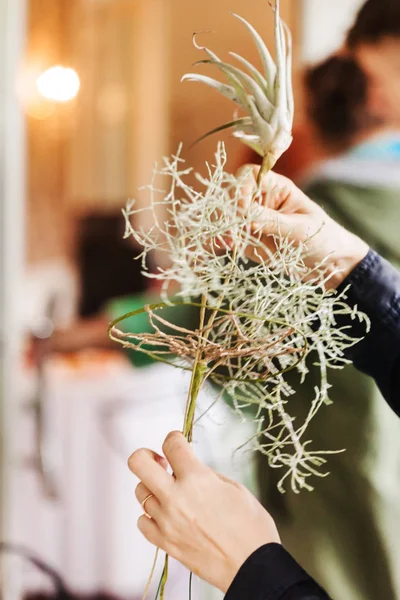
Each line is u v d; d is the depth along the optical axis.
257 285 0.88
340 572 1.35
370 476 1.31
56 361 2.21
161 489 0.83
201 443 1.50
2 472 2.00
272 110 0.84
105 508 2.15
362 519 1.33
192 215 0.83
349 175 1.33
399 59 1.38
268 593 0.80
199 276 0.84
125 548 2.17
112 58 3.94
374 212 1.32
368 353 0.99
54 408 2.10
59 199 4.04
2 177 1.92
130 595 2.21
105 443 2.12
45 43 3.83
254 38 0.84
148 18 3.58
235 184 0.84
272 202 0.93
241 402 1.10
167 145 3.12
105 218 2.76
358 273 0.96
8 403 2.00
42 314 2.67
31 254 3.84
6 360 1.98
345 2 1.62
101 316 2.52
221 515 0.83
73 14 3.88
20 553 1.88
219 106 2.56
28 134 3.87
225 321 0.88
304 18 1.69
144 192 3.72
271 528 0.83
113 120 3.96
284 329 0.84
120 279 2.69
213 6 2.04
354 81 1.40
